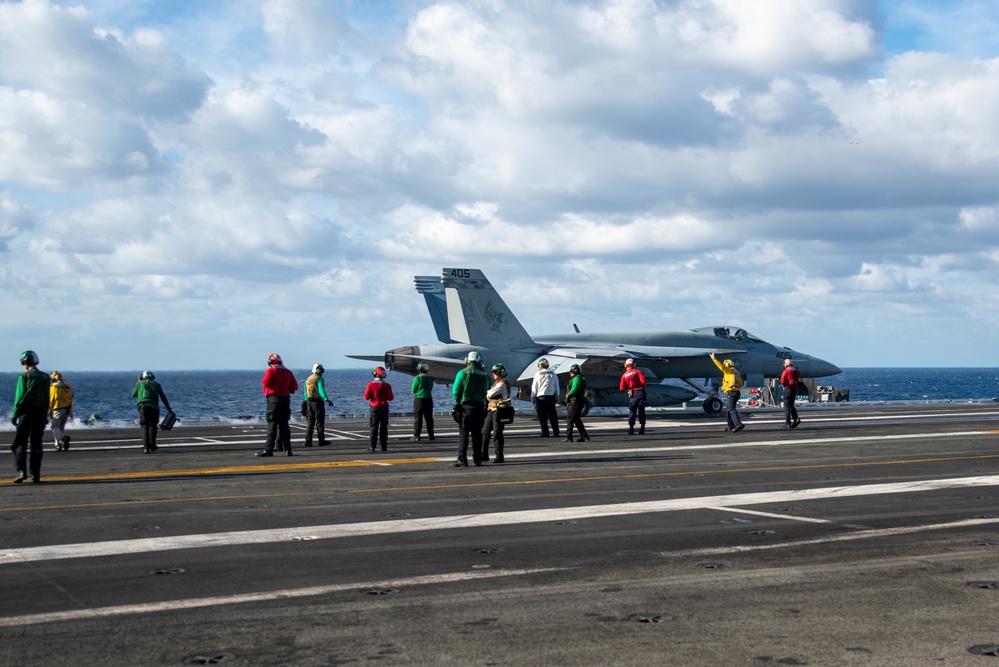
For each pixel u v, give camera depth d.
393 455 18.70
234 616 5.99
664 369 38.31
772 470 15.02
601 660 5.05
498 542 8.60
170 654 5.19
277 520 9.95
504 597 6.48
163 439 24.64
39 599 6.44
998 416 32.94
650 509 10.66
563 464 16.23
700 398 41.00
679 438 22.55
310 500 11.61
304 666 4.98
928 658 5.07
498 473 14.77
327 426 29.89
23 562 7.71
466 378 16.02
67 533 9.15
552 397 23.08
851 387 149.00
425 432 26.25
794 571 7.30
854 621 5.81
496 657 5.11
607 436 23.44
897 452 18.36
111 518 10.14
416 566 7.53
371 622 5.84
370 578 7.09
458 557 7.91
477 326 35.69
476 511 10.55
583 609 6.15
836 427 26.62
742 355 39.41
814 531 9.14
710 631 5.60
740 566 7.50
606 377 35.59
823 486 12.82
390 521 9.84
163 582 6.96
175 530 9.31
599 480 13.67
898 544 8.45
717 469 15.21
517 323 36.34
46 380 14.00
